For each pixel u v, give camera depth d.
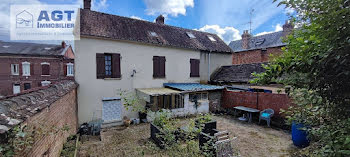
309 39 2.28
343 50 1.94
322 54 2.08
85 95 11.20
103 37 11.48
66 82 8.91
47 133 3.98
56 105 5.61
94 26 12.02
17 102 3.32
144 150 7.62
